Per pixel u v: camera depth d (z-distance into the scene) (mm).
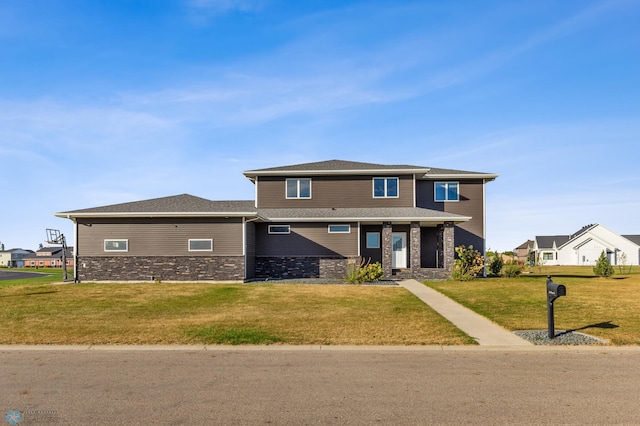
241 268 22328
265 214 25766
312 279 23672
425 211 26000
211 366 7684
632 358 8266
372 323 11359
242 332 10203
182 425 5223
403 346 9078
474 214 28062
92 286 20156
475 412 5598
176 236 22641
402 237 27500
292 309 13602
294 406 5805
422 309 13633
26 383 6758
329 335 9969
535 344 9242
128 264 22641
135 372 7328
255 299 15742
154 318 12070
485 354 8539
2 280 33719
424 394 6258
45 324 11227
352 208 27328
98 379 6949
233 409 5703
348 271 22500
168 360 8094
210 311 13250
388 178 27547
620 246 61562
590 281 23281
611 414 5527
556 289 9578
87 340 9547
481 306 14242
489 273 27469
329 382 6797
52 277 38219
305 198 27609
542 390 6422
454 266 23734
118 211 22609
